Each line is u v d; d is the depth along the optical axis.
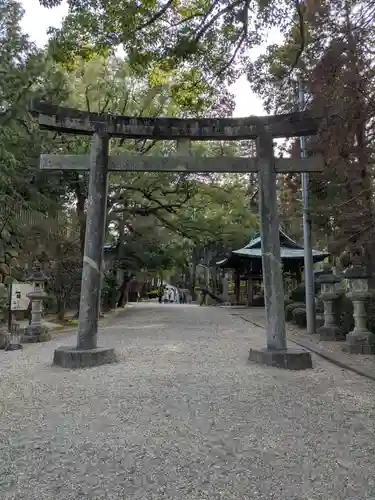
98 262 7.64
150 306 28.08
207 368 6.77
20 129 13.47
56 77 13.65
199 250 36.62
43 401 5.00
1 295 11.91
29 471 3.21
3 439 3.84
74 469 3.24
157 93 14.03
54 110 7.72
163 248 24.81
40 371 6.71
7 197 13.14
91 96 14.59
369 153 7.73
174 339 10.48
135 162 7.91
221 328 13.18
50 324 15.58
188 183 17.03
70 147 14.72
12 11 13.18
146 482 3.03
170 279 54.94
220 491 2.91
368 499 2.81
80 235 17.45
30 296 10.76
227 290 33.38
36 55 13.26
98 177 7.78
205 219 19.84
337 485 3.00
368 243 8.56
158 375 6.25
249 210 20.47
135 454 3.50
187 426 4.12
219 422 4.24
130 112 15.09
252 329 12.83
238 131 7.99
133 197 18.23
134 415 4.45
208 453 3.51
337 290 11.20
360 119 6.91
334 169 8.60
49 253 16.41
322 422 4.26
